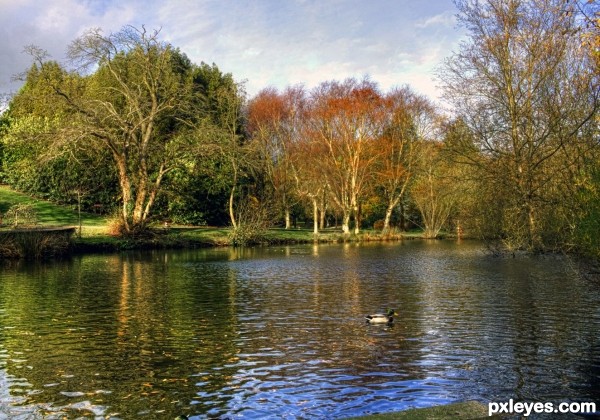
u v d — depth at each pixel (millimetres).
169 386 9836
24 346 12398
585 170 13266
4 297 18688
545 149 25328
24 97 40250
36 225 35094
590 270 14227
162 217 49688
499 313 15945
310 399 9211
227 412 8711
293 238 49312
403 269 27594
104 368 10828
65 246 33562
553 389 9648
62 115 43062
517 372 10547
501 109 27953
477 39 28703
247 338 13102
